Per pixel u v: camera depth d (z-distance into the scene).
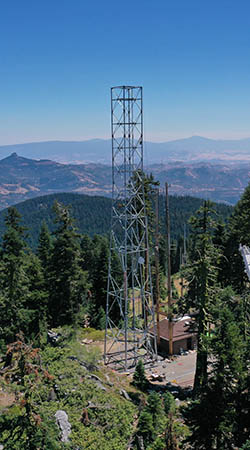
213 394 18.23
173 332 37.75
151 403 21.83
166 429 18.83
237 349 18.44
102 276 50.41
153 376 31.44
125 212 31.81
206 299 26.41
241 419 18.14
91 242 67.44
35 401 22.41
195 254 27.42
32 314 38.31
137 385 29.20
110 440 20.09
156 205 37.66
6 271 35.09
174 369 33.50
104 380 27.81
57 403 22.56
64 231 40.50
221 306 25.59
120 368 32.78
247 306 24.39
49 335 37.22
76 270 40.38
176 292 59.50
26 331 38.31
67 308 40.00
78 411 21.98
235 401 18.42
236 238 41.69
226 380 18.45
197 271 26.67
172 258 82.56
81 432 20.20
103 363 33.47
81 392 23.56
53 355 28.28
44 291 40.75
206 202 26.69
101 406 22.69
